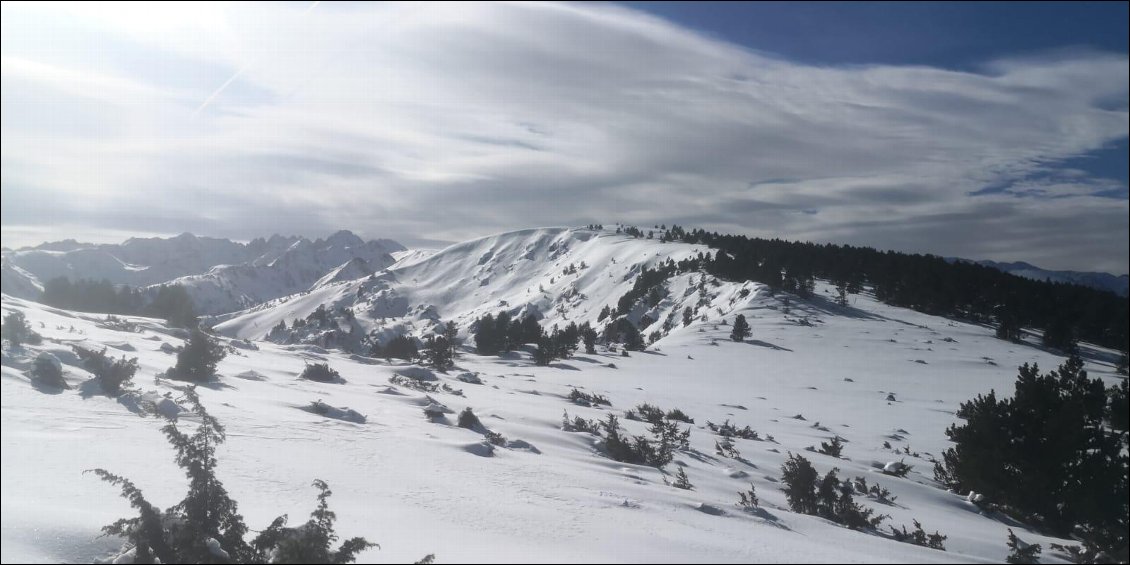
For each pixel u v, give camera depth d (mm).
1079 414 20734
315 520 8078
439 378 39656
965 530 17297
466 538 8484
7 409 12953
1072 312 89438
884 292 132125
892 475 24750
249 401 18922
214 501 7828
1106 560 14672
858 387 63969
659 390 56750
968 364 77625
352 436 15469
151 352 27562
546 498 11656
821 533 12039
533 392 40656
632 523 10352
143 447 11492
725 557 8625
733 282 149625
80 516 7898
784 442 32219
